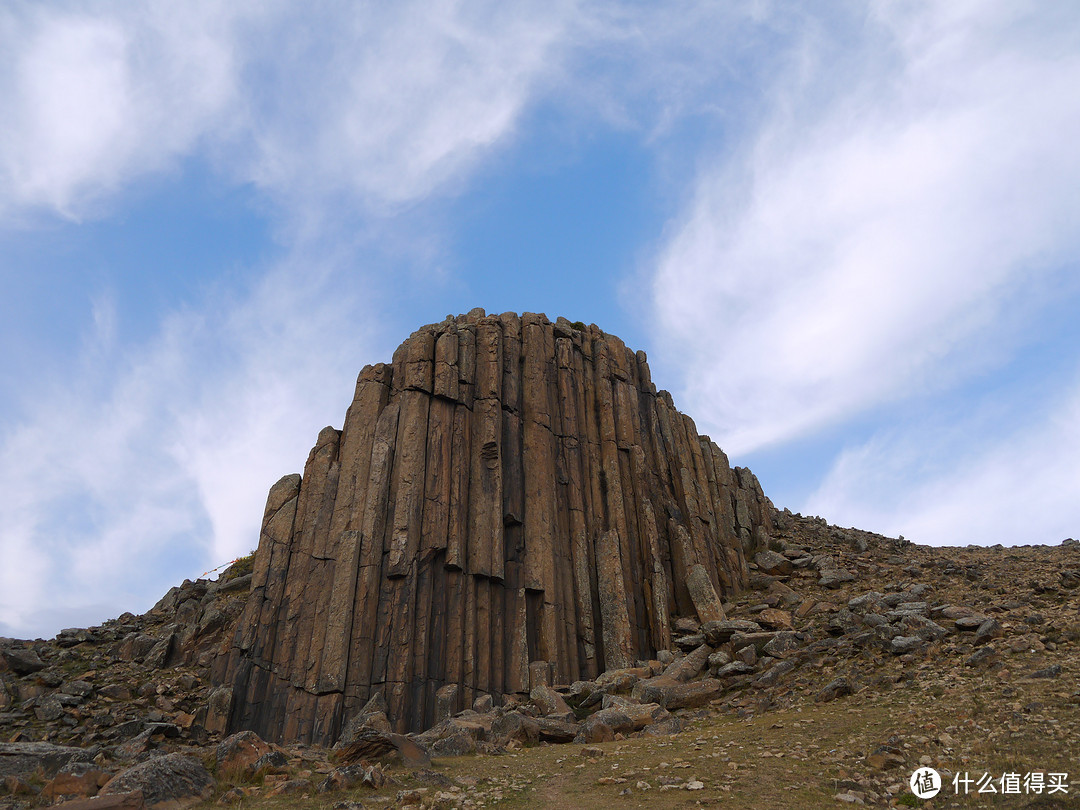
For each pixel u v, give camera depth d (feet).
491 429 133.69
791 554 154.40
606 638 125.39
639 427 157.99
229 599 139.13
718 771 50.01
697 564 136.98
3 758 48.70
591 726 73.41
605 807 44.37
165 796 43.75
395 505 120.47
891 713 60.23
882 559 146.92
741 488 184.44
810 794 43.04
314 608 115.03
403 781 50.57
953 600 100.42
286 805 44.70
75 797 43.62
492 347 144.46
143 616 146.30
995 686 62.03
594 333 171.73
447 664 111.55
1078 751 44.01
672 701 88.38
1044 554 131.34
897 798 41.70
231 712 105.40
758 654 98.43
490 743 67.67
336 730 100.94
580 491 142.10
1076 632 71.67
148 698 109.91
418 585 114.73
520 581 124.57
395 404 132.05
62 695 105.50
